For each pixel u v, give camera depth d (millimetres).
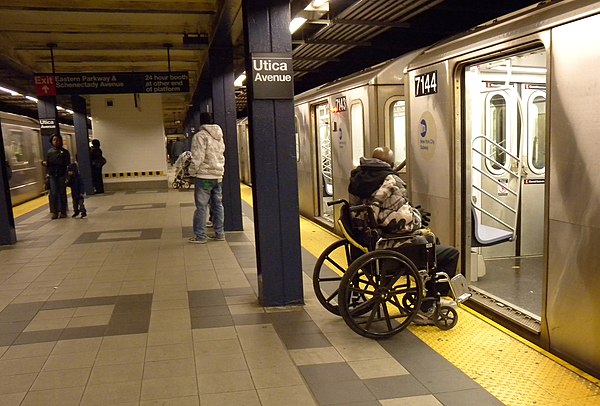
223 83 8000
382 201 3885
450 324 3971
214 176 7371
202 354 3656
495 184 6012
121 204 12539
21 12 7027
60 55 10289
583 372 3182
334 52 10508
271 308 4613
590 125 2984
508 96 5902
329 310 4352
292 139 4570
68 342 3926
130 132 15680
